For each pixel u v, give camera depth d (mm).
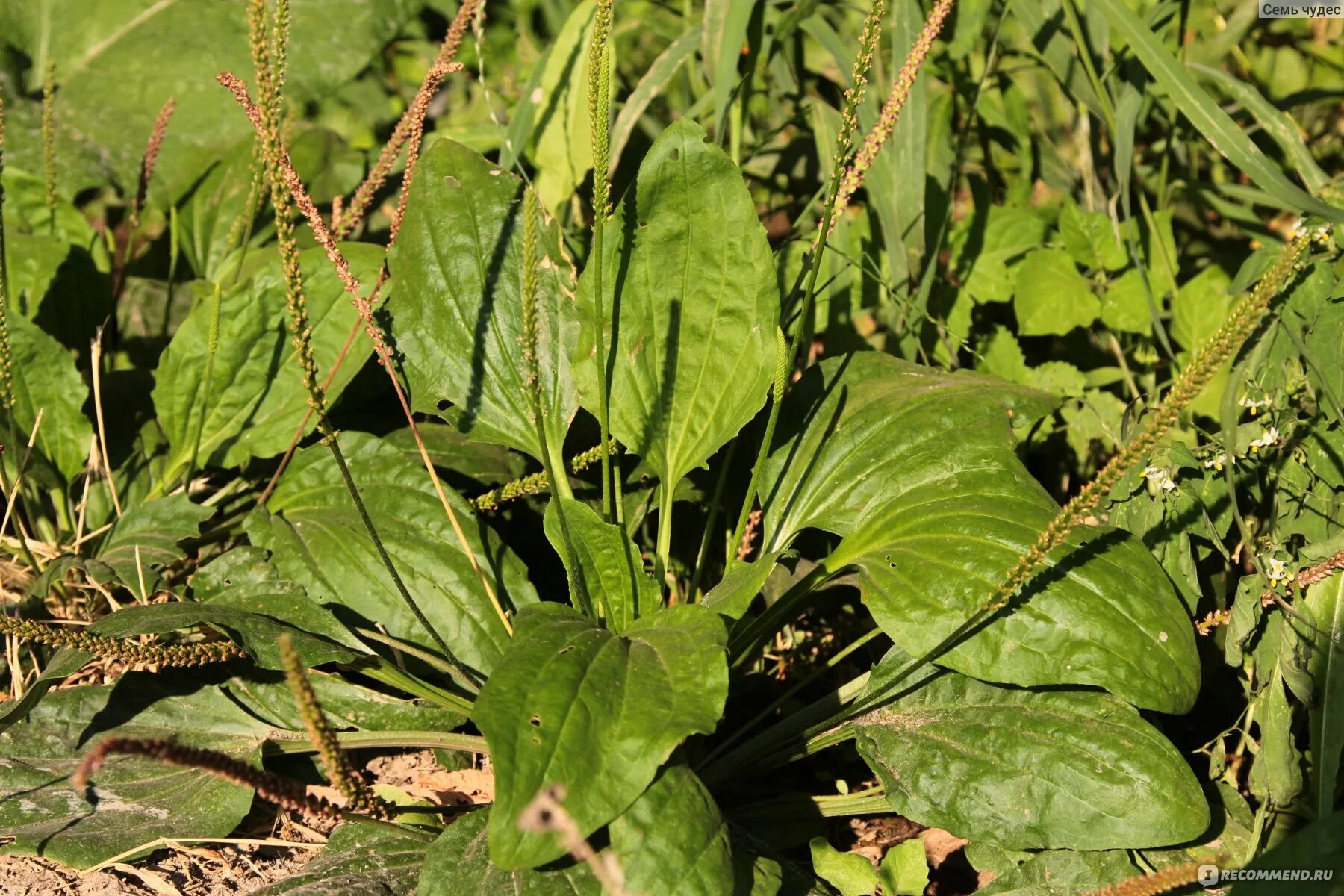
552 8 1634
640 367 1364
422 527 1366
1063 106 1648
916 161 1499
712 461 1434
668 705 1241
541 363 1386
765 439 1332
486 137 1578
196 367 1440
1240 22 1601
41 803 1314
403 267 1393
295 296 1243
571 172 1518
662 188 1350
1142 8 1662
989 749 1302
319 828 1334
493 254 1394
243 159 1592
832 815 1334
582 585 1318
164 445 1478
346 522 1372
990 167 1629
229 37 1748
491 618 1349
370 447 1395
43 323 1513
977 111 1612
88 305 1529
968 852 1305
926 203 1564
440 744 1340
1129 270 1521
